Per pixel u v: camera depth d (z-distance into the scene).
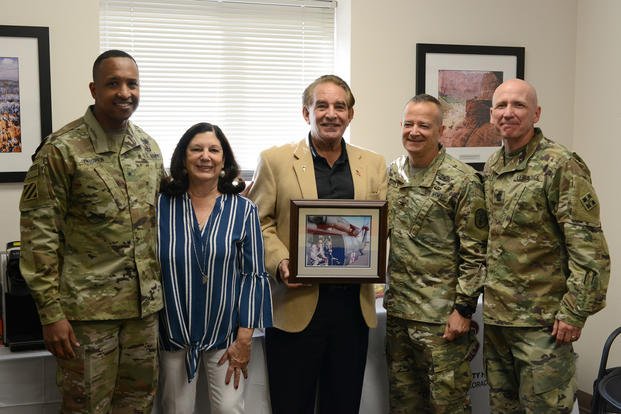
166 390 2.22
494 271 2.29
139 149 2.11
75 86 2.85
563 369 2.21
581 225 2.11
